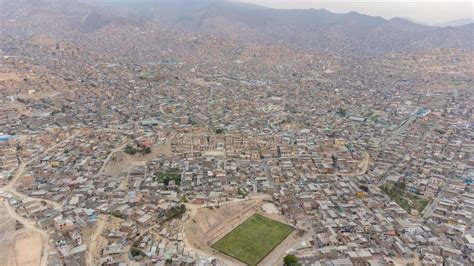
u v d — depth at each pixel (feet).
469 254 501.97
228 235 564.71
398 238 548.31
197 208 618.44
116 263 459.32
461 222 589.73
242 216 618.03
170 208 601.21
